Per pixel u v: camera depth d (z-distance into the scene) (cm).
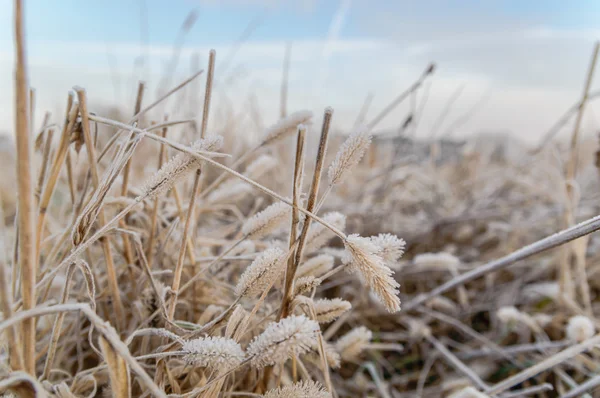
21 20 21
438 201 100
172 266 46
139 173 74
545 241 35
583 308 72
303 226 30
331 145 106
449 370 64
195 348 26
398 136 84
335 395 43
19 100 22
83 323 44
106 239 36
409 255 86
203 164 29
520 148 132
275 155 84
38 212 32
